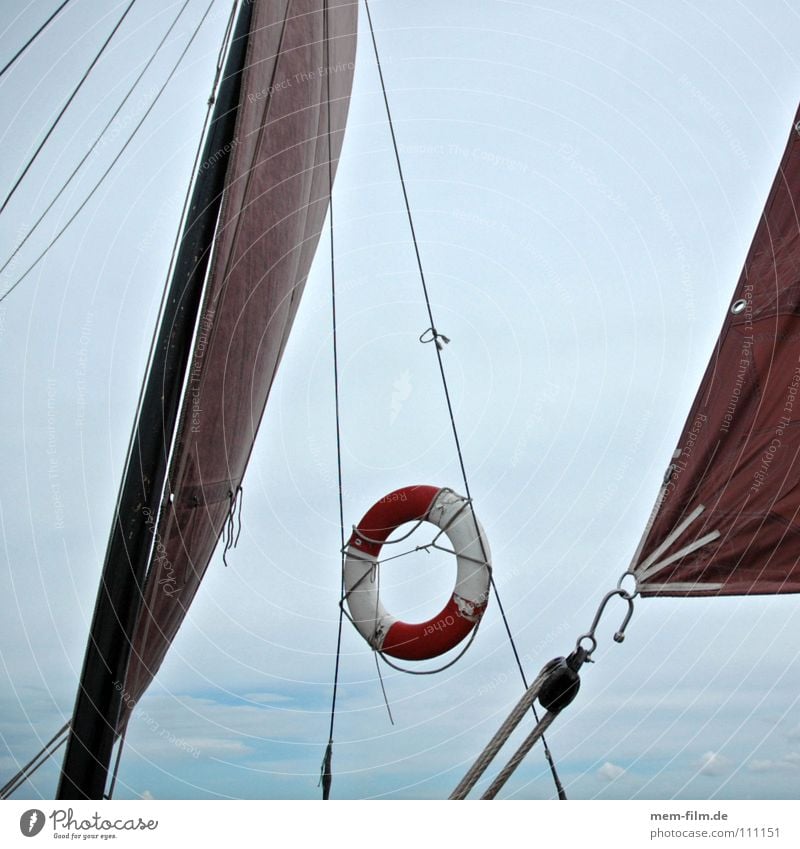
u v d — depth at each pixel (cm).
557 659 575
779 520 653
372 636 687
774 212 684
